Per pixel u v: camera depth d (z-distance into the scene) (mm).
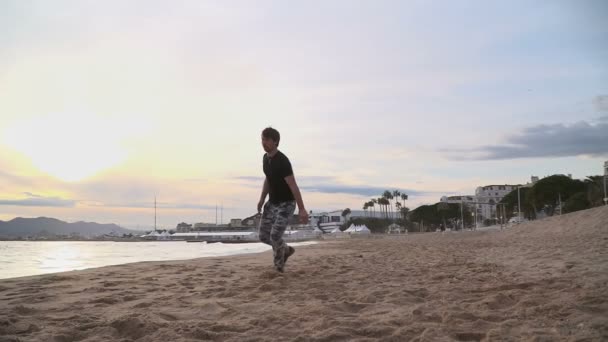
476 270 5941
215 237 140250
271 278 5238
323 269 6539
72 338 2502
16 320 2883
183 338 2451
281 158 5219
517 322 2631
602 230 21141
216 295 3994
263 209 5531
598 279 4262
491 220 133625
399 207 153125
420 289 4141
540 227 30484
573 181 66125
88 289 4453
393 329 2578
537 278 4711
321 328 2627
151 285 4820
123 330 2670
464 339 2424
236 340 2400
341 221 177250
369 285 4613
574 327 2461
